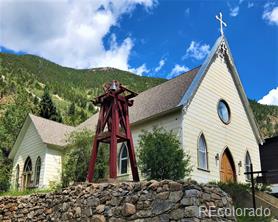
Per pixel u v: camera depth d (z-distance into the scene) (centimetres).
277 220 1388
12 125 4306
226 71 2486
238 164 2355
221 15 2533
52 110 5200
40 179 2678
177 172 1522
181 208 842
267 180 2267
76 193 1165
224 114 2372
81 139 2092
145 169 1535
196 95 2156
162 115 2103
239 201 1523
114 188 1039
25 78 15088
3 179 2722
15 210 1437
